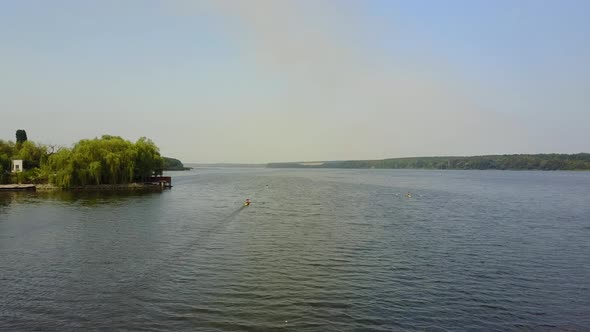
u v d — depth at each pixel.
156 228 53.47
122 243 44.16
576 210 75.25
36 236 47.81
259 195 106.69
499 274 33.56
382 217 64.81
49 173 111.31
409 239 46.97
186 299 27.44
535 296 28.69
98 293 28.48
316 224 57.50
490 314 25.55
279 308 26.02
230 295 28.20
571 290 29.98
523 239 47.50
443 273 33.66
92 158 112.00
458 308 26.36
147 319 24.27
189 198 95.69
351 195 107.12
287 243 44.47
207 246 42.84
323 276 32.56
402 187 139.50
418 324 23.97
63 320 24.11
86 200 87.19
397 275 33.00
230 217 64.12
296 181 185.75
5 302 26.83
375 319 24.53
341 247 42.66
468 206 81.31
